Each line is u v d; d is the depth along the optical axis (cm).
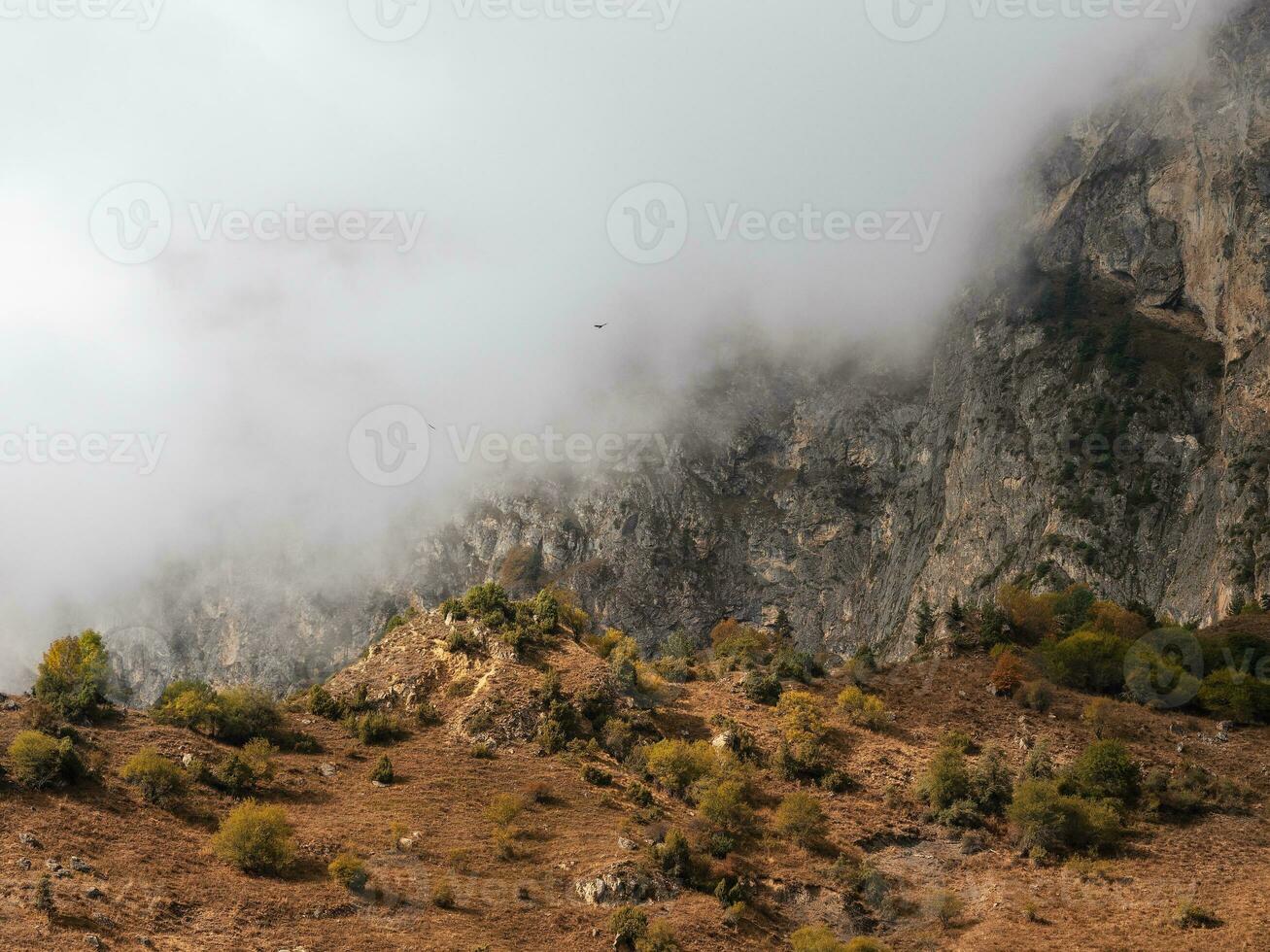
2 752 6594
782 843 7031
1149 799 7619
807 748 7981
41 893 5247
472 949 5606
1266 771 8031
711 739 8225
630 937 5856
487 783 7419
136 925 5306
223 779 6944
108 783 6588
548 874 6400
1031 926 6341
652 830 6900
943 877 6925
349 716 8269
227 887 5838
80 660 8369
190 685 8519
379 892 6038
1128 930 6244
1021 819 7250
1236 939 6022
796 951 5978
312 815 6825
